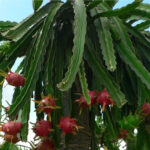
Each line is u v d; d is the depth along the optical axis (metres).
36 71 2.28
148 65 2.75
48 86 2.30
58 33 2.62
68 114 2.46
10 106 2.14
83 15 2.34
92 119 2.59
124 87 2.63
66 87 1.97
